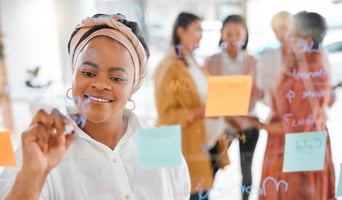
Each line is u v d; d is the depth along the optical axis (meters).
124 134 0.61
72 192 0.59
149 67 0.61
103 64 0.56
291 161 0.66
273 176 0.67
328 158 0.66
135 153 0.60
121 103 0.58
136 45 0.56
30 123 0.55
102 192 0.59
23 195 0.50
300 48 0.63
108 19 0.56
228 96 0.63
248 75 0.62
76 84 0.57
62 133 0.55
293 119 0.65
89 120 0.58
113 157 0.59
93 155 0.59
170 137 0.61
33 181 0.51
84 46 0.55
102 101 0.57
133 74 0.57
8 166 0.55
